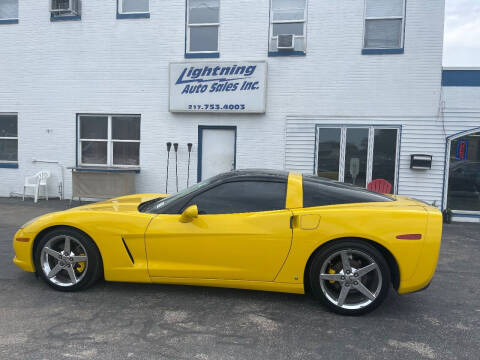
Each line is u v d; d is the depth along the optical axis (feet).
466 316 11.78
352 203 12.10
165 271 12.25
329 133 29.96
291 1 29.96
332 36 29.43
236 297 12.79
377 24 29.19
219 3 30.89
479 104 27.76
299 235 11.50
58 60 33.22
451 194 28.81
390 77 28.78
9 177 34.78
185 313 11.49
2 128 34.94
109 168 32.35
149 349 9.37
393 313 11.87
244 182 12.65
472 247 20.74
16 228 22.77
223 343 9.75
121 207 13.76
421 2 28.07
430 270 11.21
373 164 29.48
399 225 11.19
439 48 27.94
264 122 30.60
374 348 9.66
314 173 30.22
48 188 34.12
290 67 30.07
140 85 32.17
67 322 10.73
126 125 32.96
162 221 12.32
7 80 34.12
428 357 9.27
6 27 33.78
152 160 32.37
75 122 33.35
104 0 32.19
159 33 31.71
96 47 32.58
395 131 29.04
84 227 12.50
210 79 30.53
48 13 33.09
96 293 12.88
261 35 30.35
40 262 12.95
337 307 11.48
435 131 28.40
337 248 11.35
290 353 9.34
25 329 10.27
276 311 11.76
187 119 31.68
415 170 28.89
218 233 11.87
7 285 13.48
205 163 31.83
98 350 9.27
